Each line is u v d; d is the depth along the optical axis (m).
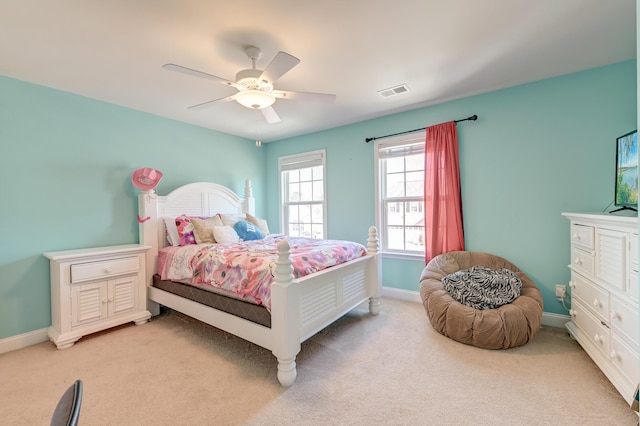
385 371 2.04
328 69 2.44
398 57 2.26
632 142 2.12
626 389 1.61
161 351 2.39
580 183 2.61
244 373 2.06
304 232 4.68
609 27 1.91
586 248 2.14
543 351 2.25
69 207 2.81
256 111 3.36
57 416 0.59
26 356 2.32
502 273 2.70
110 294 2.77
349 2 1.62
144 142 3.37
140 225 3.22
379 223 3.80
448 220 3.20
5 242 2.46
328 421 1.58
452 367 2.07
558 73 2.60
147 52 2.11
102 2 1.58
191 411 1.67
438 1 1.63
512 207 2.93
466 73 2.56
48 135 2.68
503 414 1.60
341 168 4.11
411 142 3.50
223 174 4.28
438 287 2.77
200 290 2.60
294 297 1.94
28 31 1.83
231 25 1.81
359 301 2.87
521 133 2.86
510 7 1.70
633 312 1.59
